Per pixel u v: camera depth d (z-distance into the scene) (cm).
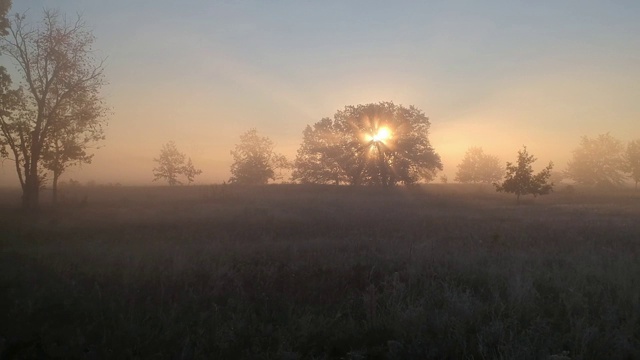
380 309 845
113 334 731
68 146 3644
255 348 683
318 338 736
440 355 666
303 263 1228
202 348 686
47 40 3334
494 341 699
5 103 3309
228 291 974
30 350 676
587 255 1310
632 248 1582
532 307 843
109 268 1157
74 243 1728
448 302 856
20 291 954
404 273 1110
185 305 874
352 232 2105
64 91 3438
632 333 729
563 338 715
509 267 1114
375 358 678
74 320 812
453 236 1908
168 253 1365
